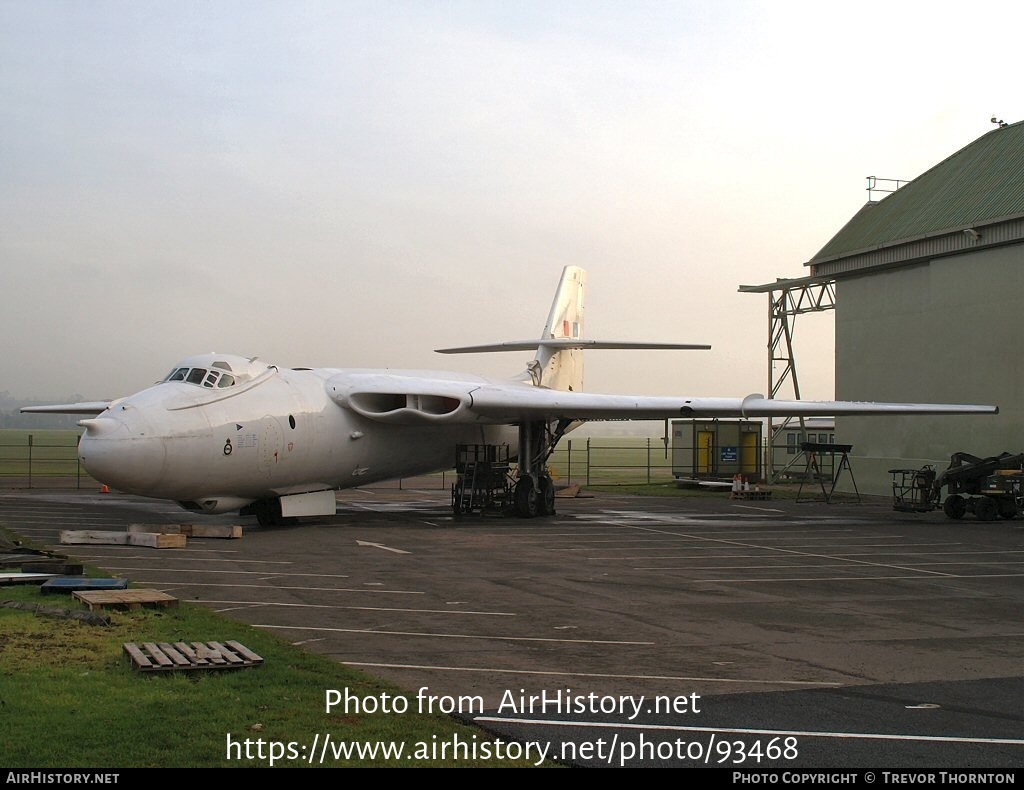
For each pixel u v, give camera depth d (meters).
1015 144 31.94
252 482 19.30
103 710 6.41
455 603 11.18
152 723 6.18
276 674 7.45
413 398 21.97
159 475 17.48
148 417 17.39
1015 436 27.42
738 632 9.75
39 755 5.56
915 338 31.28
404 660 8.27
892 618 10.65
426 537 18.61
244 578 12.84
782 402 22.77
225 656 7.75
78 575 12.20
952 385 29.72
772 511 26.73
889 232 32.16
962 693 7.46
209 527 17.88
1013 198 27.91
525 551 16.48
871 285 33.31
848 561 15.70
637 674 7.93
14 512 22.98
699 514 25.53
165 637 8.67
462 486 24.44
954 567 15.09
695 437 38.59
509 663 8.23
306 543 17.17
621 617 10.48
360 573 13.50
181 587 11.98
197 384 18.70
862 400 33.62
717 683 7.68
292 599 11.25
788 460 44.31
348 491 36.53
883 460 32.59
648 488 38.03
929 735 6.38
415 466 24.44
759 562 15.45
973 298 28.94
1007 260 27.80
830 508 28.03
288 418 19.81
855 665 8.37
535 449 24.88
